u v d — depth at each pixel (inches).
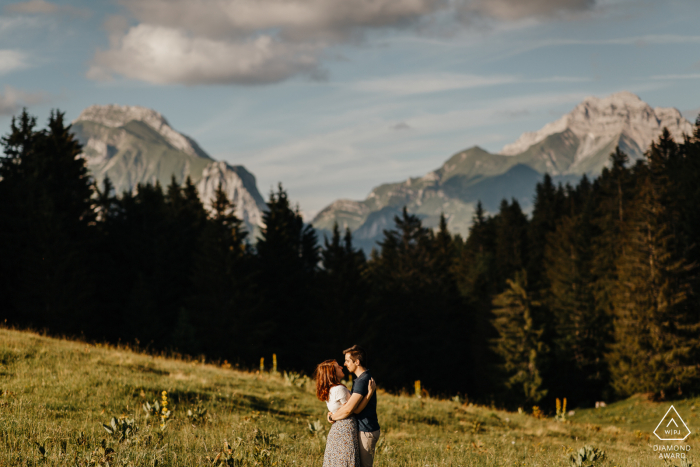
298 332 1927.9
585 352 1959.9
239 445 325.4
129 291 1844.2
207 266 1760.6
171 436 344.5
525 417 803.4
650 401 1445.6
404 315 2228.1
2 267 1497.3
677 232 1624.0
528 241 3137.3
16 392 406.0
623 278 1615.4
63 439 302.5
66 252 1536.7
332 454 211.2
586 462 374.9
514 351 1877.5
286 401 577.9
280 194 2372.0
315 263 2395.4
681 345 1414.9
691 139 2546.8
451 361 2245.3
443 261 2600.9
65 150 1796.3
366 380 216.8
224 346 1643.7
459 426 616.4
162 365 668.1
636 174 2549.2
